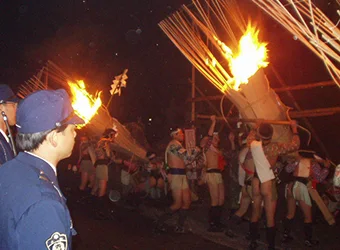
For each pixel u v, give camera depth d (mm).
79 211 9289
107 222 8344
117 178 10711
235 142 8773
